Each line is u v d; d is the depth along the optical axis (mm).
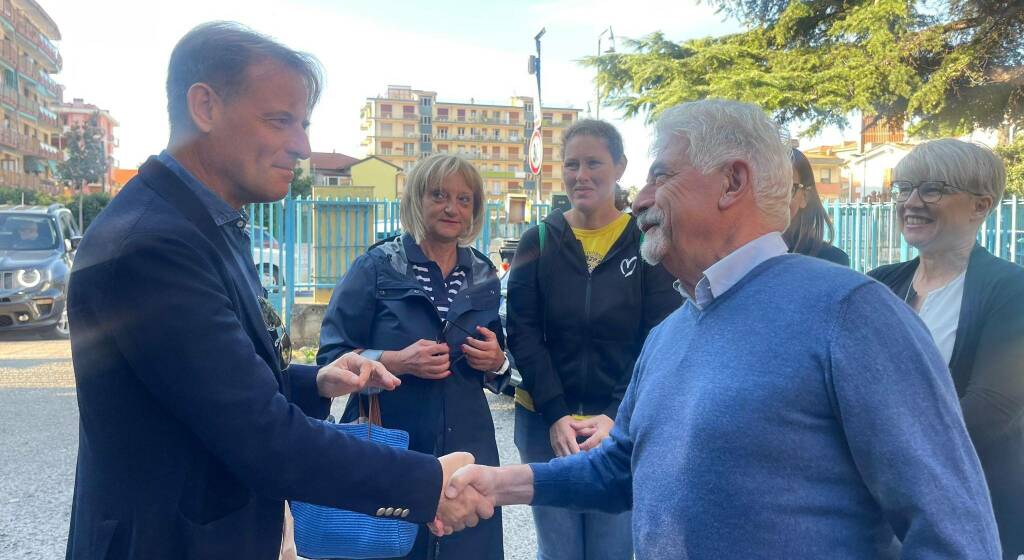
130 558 1394
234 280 1536
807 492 1305
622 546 2629
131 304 1355
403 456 1628
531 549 3873
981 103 15336
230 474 1493
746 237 1500
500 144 142000
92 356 1396
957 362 2059
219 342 1392
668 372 1520
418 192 2555
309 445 1479
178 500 1420
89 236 1425
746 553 1315
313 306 9742
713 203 1497
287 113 1558
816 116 16406
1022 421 1973
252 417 1402
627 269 2598
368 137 140500
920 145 2289
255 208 9516
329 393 1974
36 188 64312
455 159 2562
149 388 1383
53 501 4375
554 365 2662
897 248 8258
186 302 1372
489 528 2447
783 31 16703
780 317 1361
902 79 14984
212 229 1496
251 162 1551
